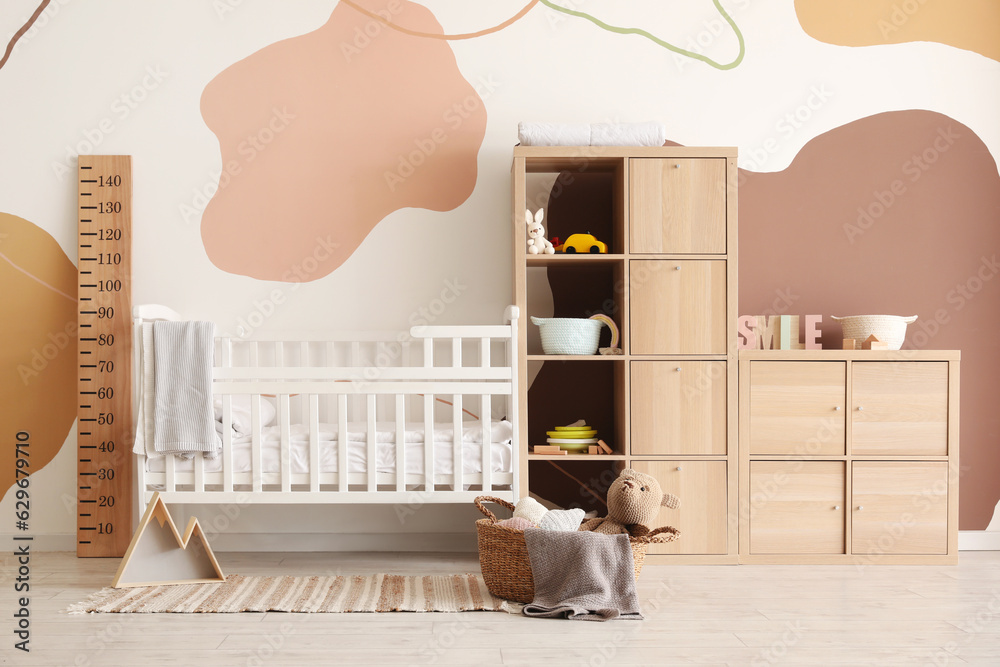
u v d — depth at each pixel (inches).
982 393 109.6
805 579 89.0
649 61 110.4
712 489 96.5
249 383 90.6
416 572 93.7
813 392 97.0
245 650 64.8
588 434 100.1
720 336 97.1
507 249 109.3
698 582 87.6
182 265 108.1
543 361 108.9
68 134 107.9
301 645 66.1
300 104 109.0
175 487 91.4
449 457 92.0
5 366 106.8
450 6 109.6
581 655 63.7
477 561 100.0
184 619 73.4
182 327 90.4
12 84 107.7
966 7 109.7
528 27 110.0
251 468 91.6
